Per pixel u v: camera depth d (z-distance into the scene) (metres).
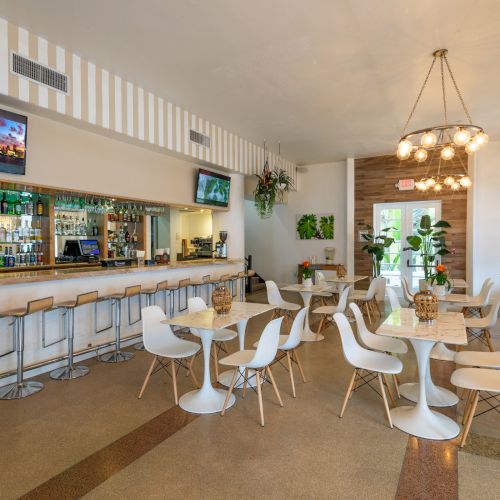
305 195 10.52
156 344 3.73
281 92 5.34
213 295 3.72
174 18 3.57
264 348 3.11
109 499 2.20
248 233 11.45
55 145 4.65
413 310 4.00
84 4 3.36
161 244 9.47
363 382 4.02
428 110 6.05
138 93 5.24
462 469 2.49
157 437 2.88
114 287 5.24
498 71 4.68
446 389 3.80
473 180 8.26
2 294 3.96
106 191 5.33
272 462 2.56
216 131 6.95
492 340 5.63
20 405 3.45
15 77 3.80
